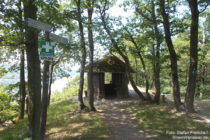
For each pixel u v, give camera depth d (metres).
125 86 18.88
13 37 6.49
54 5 6.37
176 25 11.69
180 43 19.78
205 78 24.91
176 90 12.05
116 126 9.72
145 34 13.41
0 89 12.86
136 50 14.52
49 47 5.30
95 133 8.59
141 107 13.76
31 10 6.64
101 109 13.92
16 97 13.62
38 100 7.17
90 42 13.41
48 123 10.92
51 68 14.91
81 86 13.57
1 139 8.59
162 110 12.35
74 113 12.79
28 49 7.00
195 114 11.10
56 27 7.12
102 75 18.36
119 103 15.98
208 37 20.66
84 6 10.63
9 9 6.05
